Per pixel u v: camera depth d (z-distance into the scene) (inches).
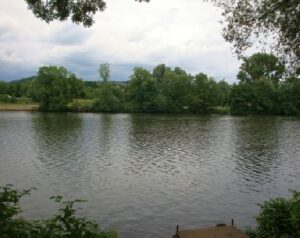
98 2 502.6
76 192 1172.5
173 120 3545.8
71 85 4675.2
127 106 4658.0
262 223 567.5
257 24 552.1
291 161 1631.4
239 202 1091.9
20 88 6432.1
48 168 1478.8
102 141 2145.7
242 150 1884.8
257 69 4352.9
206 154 1786.4
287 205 560.7
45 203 1055.6
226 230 568.7
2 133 2458.2
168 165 1552.7
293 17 523.5
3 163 1560.0
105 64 4658.0
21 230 307.7
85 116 3922.2
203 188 1226.6
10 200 333.1
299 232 515.8
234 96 4436.5
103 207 1040.2
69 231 325.7
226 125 3083.2
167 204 1069.8
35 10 489.1
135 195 1147.3
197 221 947.3
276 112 4392.2
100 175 1379.2
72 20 504.1
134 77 4694.9
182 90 4623.5
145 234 867.4
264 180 1327.5
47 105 4594.0
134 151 1849.2
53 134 2428.6
